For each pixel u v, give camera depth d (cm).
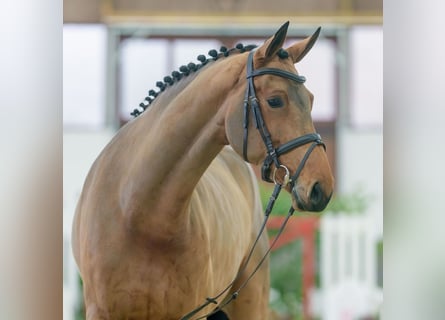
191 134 660
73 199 1719
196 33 2367
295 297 1541
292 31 2377
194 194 717
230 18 2344
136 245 676
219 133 657
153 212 668
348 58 2370
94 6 2325
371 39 2373
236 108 641
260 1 2367
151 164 664
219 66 665
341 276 1592
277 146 625
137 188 668
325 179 610
